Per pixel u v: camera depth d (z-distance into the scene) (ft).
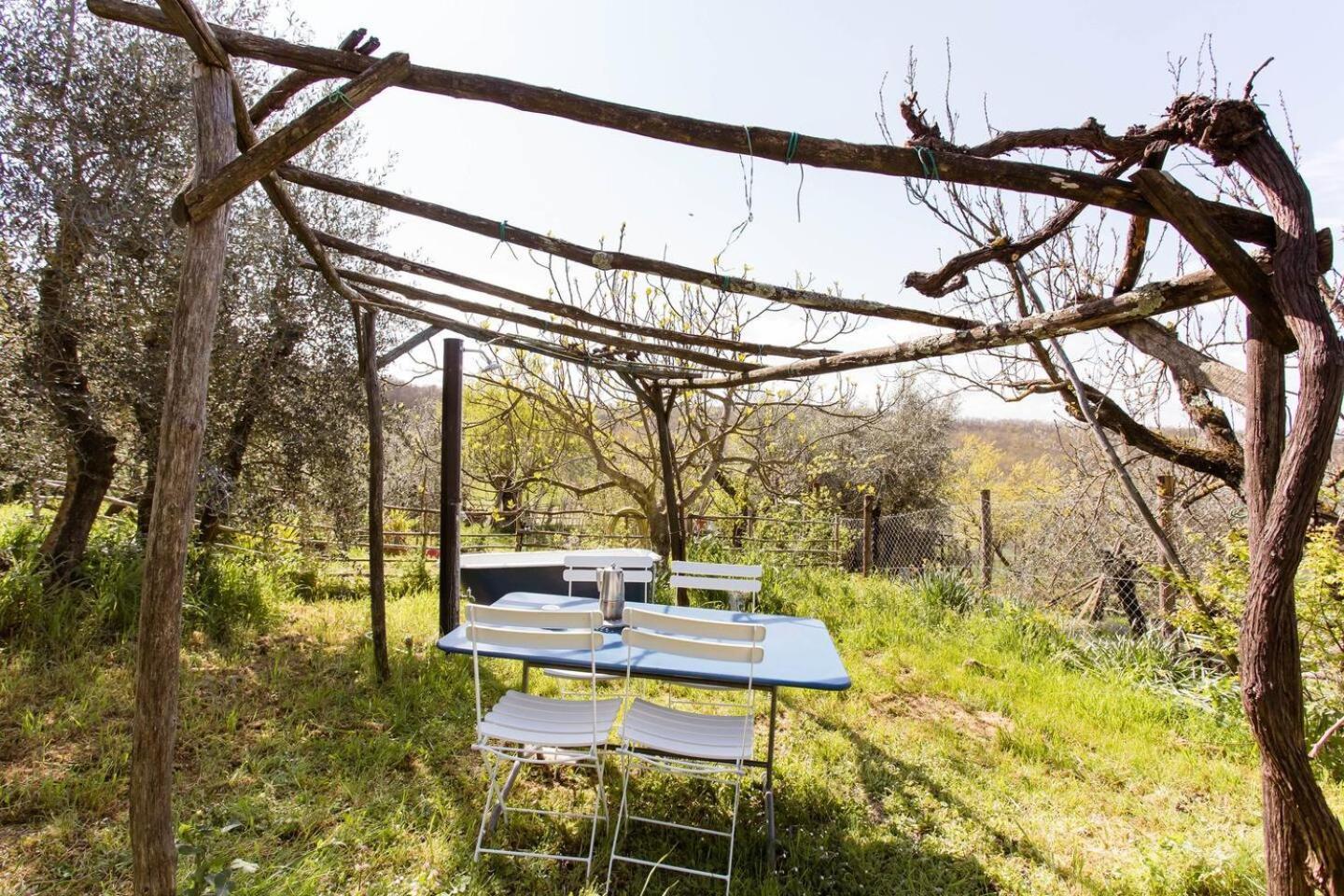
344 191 9.78
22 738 11.19
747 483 35.96
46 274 14.10
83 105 14.02
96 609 15.21
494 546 32.32
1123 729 14.62
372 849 9.39
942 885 9.32
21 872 8.37
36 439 14.73
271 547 22.41
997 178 6.61
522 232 9.99
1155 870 9.16
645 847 10.00
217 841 9.11
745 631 9.25
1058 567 23.38
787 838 10.24
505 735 9.53
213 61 6.75
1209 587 15.11
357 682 14.88
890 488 45.29
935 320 10.93
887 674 17.25
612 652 10.61
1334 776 12.34
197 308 6.53
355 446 21.07
